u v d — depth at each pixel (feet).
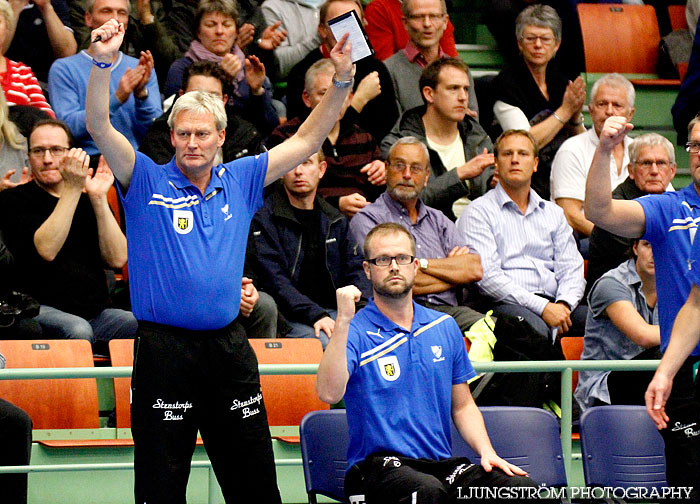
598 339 62.85
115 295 69.87
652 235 46.06
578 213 79.20
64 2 85.30
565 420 53.11
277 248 65.77
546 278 70.54
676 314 45.80
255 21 90.99
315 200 67.56
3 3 73.20
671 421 45.78
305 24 91.71
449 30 91.86
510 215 71.05
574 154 80.07
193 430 41.22
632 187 73.51
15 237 62.28
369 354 47.11
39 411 57.52
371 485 45.09
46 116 72.13
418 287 67.21
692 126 45.83
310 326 64.34
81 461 56.65
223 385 41.11
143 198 40.83
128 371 48.44
